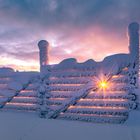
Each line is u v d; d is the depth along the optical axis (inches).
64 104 206.8
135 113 173.9
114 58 189.0
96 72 195.6
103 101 191.0
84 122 177.6
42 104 217.8
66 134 127.7
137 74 179.6
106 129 139.5
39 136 123.5
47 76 219.6
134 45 180.5
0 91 248.5
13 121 173.6
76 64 205.6
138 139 111.7
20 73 240.7
